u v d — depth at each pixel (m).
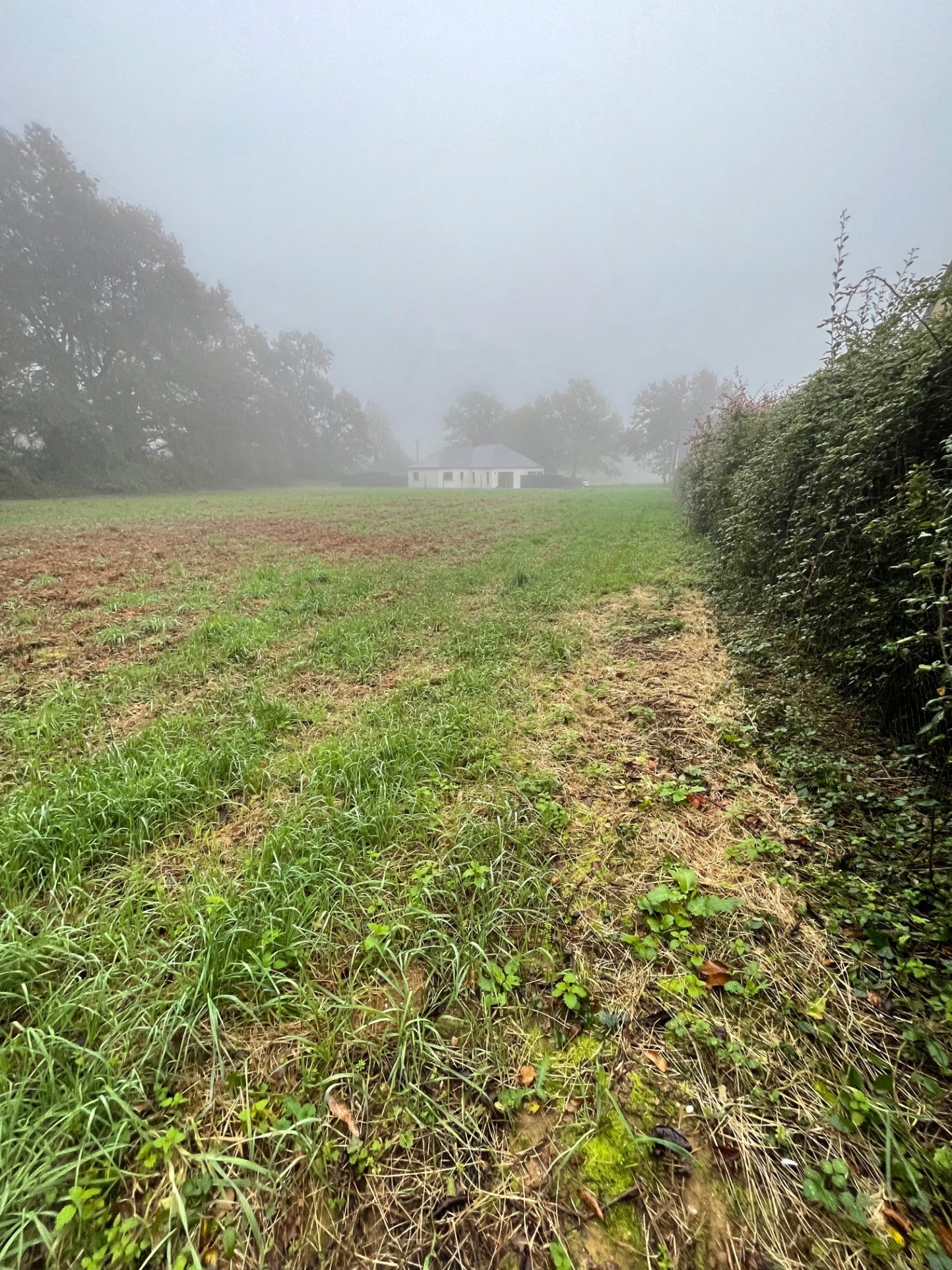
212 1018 1.47
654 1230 1.14
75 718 3.37
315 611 5.92
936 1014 1.51
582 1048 1.49
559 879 2.09
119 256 30.66
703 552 8.60
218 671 4.26
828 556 3.54
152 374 33.41
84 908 1.97
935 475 2.80
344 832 2.30
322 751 2.91
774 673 3.77
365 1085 1.40
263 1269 1.09
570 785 2.71
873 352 3.70
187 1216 1.15
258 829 2.42
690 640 4.73
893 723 2.85
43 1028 1.47
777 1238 1.12
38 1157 1.20
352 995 1.62
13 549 10.21
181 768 2.71
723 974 1.67
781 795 2.55
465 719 3.31
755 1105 1.33
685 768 2.84
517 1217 1.16
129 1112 1.29
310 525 14.84
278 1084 1.41
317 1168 1.23
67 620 5.60
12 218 27.08
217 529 13.91
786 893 1.97
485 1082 1.40
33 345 26.45
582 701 3.63
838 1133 1.28
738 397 8.73
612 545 9.95
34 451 26.42
